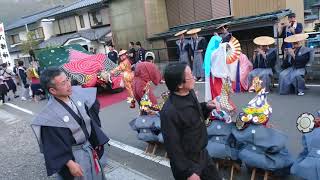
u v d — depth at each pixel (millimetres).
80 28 24297
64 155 2830
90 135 3137
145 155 5191
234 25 11102
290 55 7781
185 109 2703
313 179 3137
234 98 7891
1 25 21672
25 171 5223
